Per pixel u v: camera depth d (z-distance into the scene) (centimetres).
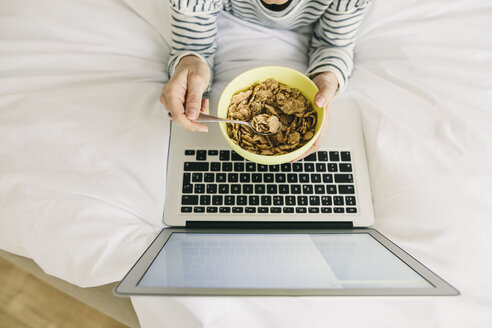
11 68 65
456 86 63
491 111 61
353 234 53
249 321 53
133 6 69
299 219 54
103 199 56
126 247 54
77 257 54
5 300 99
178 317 52
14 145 59
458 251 54
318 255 44
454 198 56
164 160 58
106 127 60
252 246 47
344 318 52
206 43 64
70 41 68
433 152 58
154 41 70
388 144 60
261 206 55
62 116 61
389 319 52
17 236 55
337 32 62
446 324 52
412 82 65
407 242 55
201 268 40
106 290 60
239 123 47
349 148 59
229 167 57
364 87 65
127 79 67
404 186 57
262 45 69
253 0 60
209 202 55
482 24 67
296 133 47
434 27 68
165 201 55
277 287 35
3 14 68
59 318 98
